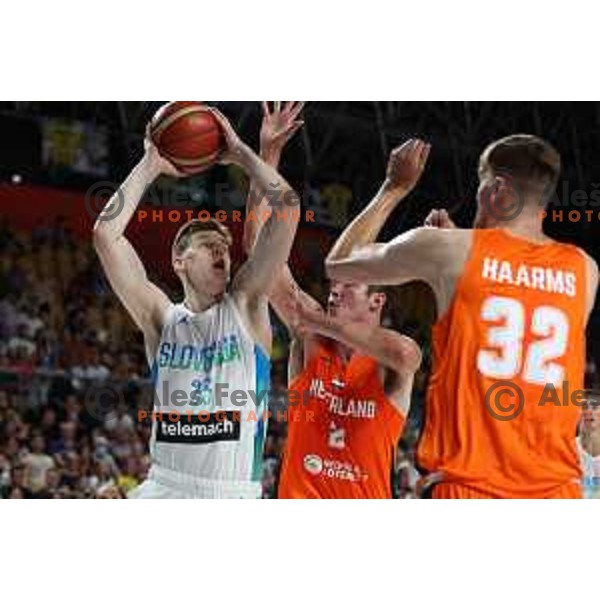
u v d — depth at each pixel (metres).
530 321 9.12
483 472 9.03
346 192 17.88
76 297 19.53
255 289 10.95
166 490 10.85
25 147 18.56
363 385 11.31
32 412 18.48
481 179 9.45
